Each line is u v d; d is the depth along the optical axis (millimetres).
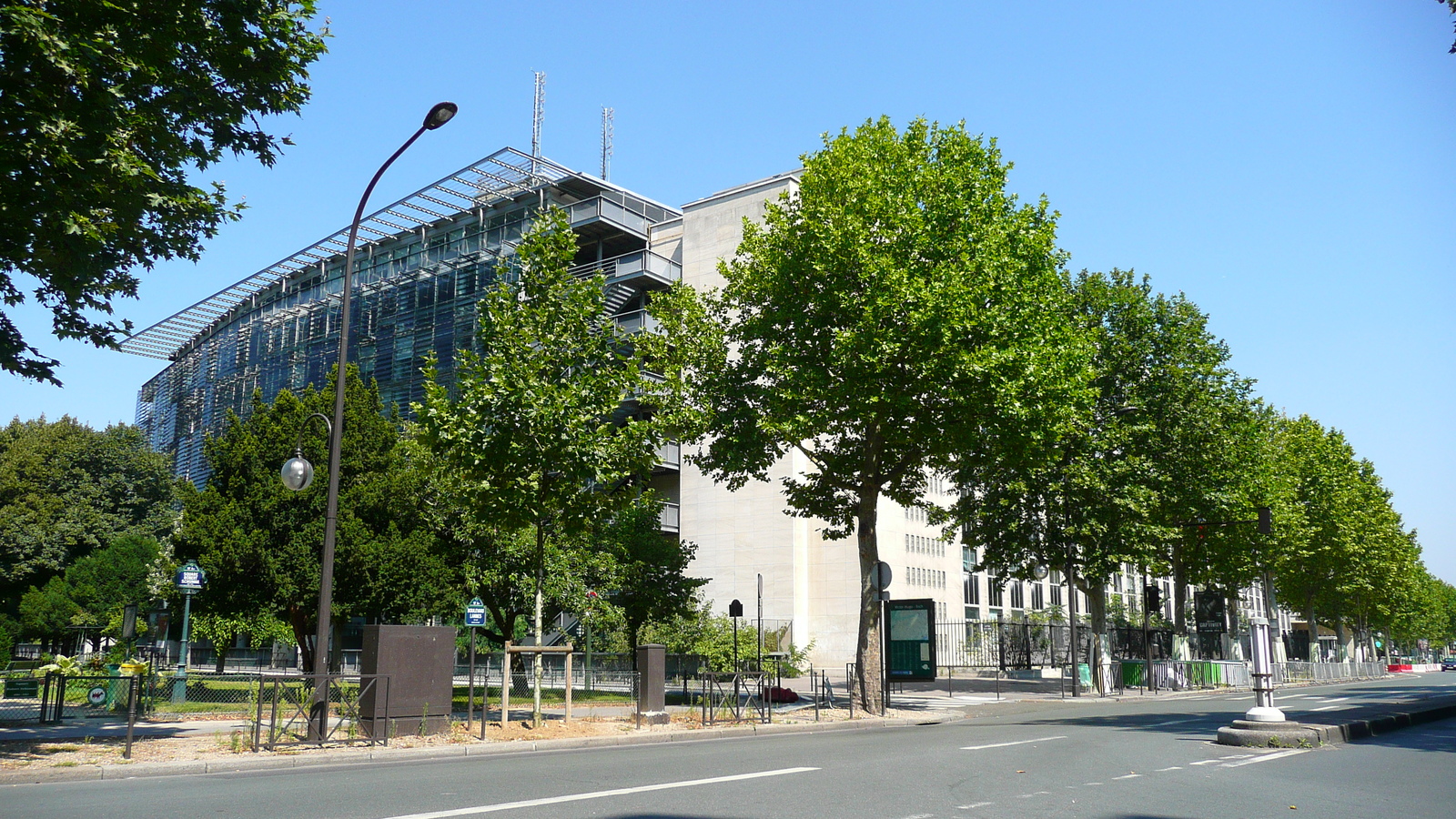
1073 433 31703
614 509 19391
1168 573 38625
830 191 24297
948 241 24094
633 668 35625
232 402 69875
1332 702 26625
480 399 17031
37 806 8711
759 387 24156
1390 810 8648
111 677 18469
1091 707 27609
